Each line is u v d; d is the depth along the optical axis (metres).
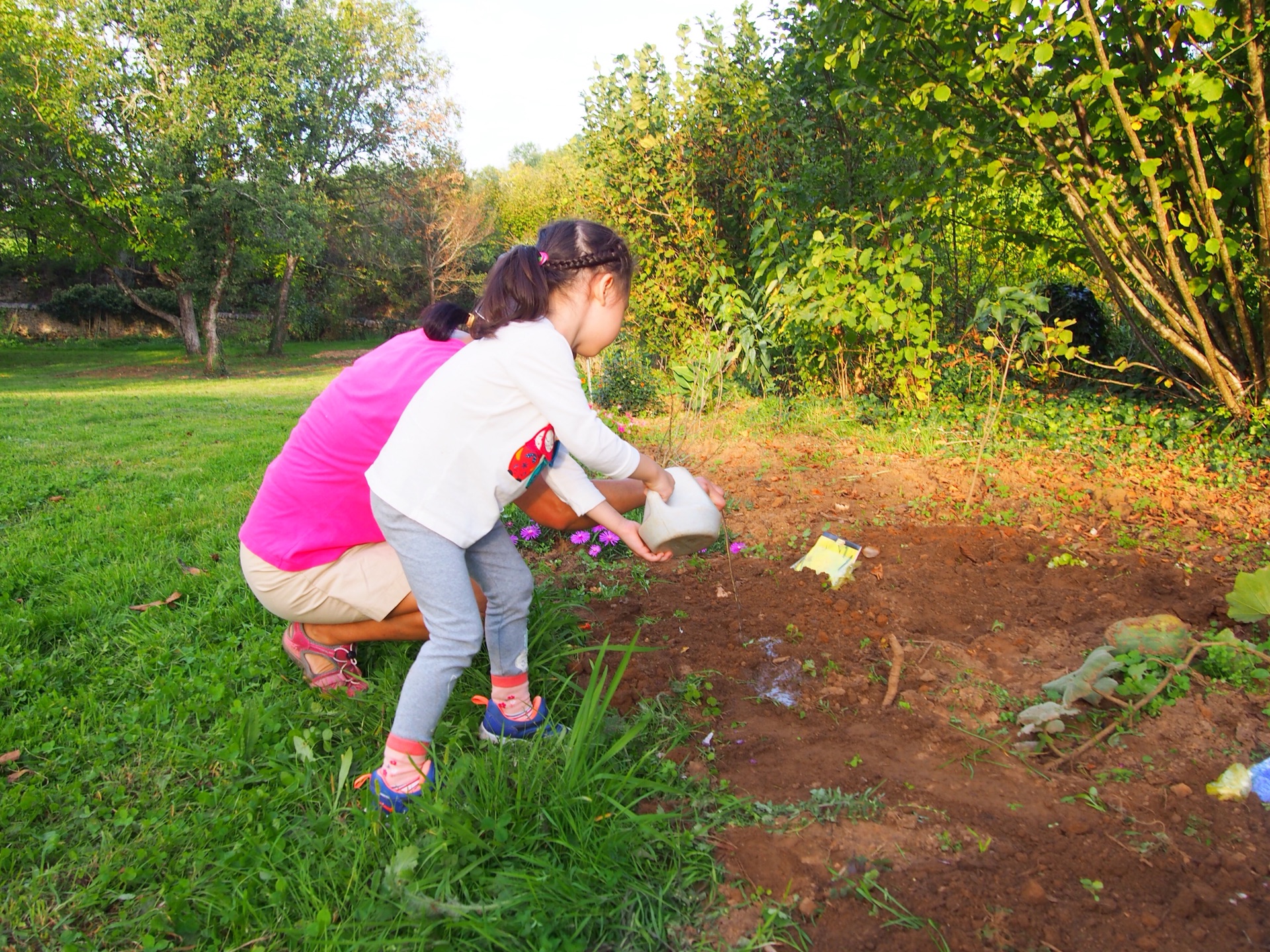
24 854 1.95
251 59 19.06
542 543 4.01
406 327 38.66
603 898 1.77
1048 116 4.82
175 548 4.09
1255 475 4.76
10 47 17.86
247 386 16.73
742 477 5.27
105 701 2.64
